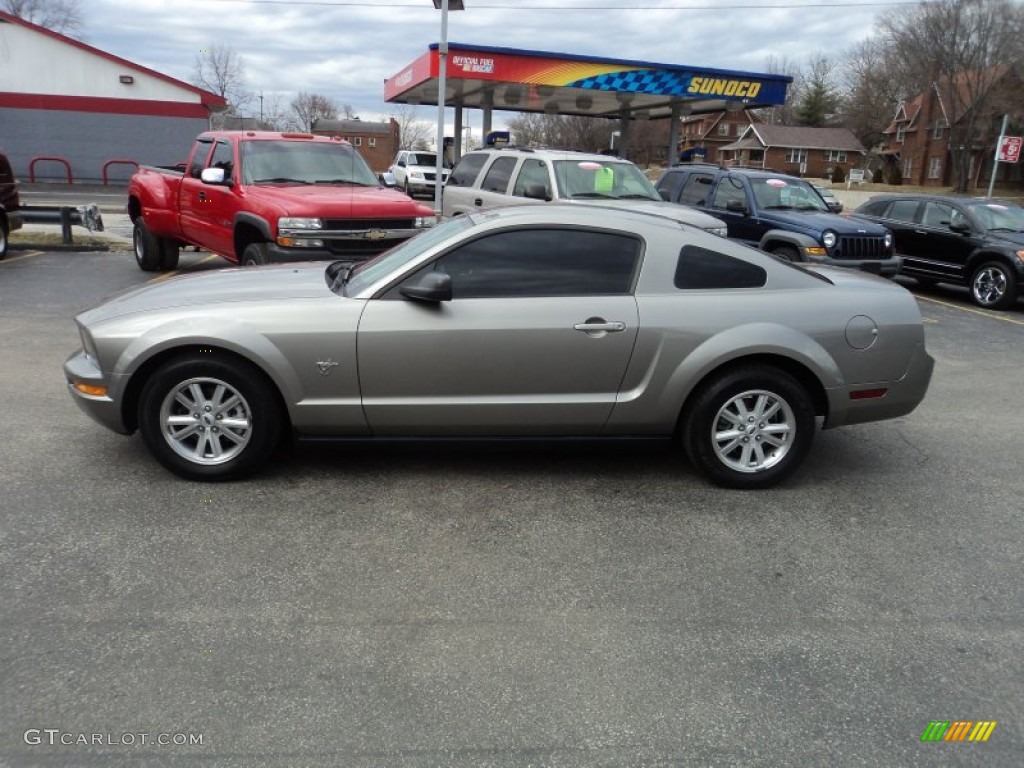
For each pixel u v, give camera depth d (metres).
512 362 4.34
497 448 4.89
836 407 4.59
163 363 4.30
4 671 2.82
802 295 4.55
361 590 3.43
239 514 4.10
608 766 2.48
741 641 3.16
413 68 23.66
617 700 2.79
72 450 4.85
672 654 3.06
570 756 2.52
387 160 82.50
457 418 4.41
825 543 4.03
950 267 12.75
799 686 2.90
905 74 65.06
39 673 2.81
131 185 12.25
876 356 4.57
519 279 4.39
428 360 4.30
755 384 4.47
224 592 3.37
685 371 4.40
